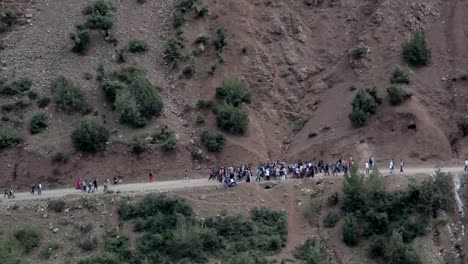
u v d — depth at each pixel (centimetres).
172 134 8106
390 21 9050
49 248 6862
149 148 7944
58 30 9062
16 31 9162
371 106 8225
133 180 7812
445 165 7850
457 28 9094
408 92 8275
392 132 8094
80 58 8750
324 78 8938
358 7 9388
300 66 8956
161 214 7112
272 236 7038
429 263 6738
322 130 8356
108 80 8406
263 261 6775
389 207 7119
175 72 8700
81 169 7819
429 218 7069
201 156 8012
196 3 9256
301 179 7631
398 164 7844
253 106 8594
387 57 8781
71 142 7956
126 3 9369
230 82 8488
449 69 8738
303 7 9481
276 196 7456
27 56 8838
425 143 7994
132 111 8138
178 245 6800
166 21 9175
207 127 8256
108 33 8950
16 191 7700
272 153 8256
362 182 7275
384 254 6819
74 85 8450
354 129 8169
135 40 8906
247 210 7269
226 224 7094
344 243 6988
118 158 7894
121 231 7006
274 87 8775
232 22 9131
